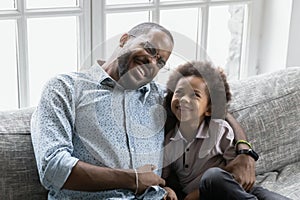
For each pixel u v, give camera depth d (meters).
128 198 1.68
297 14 2.45
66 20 2.11
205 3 2.36
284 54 2.50
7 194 1.70
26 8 2.00
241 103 2.10
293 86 2.19
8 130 1.75
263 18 2.58
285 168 2.12
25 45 2.02
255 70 2.62
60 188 1.62
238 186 1.70
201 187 1.74
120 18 2.20
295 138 2.15
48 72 2.13
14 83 2.09
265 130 2.09
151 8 2.23
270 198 1.78
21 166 1.72
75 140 1.70
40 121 1.65
